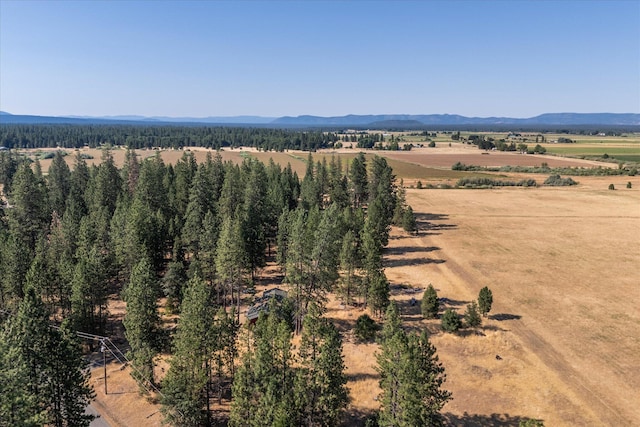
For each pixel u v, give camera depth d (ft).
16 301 163.94
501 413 120.67
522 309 187.42
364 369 143.13
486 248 281.95
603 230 327.88
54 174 347.97
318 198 345.92
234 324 127.54
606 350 153.69
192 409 113.39
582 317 179.52
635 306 190.39
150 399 131.13
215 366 138.62
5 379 84.28
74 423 105.50
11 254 171.32
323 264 168.66
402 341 98.48
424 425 96.89
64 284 171.01
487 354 151.02
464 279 225.56
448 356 149.69
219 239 190.39
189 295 122.93
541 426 97.40
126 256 196.54
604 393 129.70
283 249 221.05
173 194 308.40
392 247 285.64
